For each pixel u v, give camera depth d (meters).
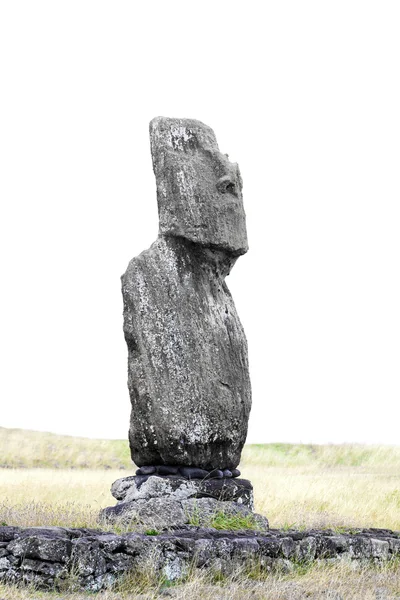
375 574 10.73
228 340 12.65
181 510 11.39
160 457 12.02
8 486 22.16
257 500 17.44
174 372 12.12
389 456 41.34
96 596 8.47
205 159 12.94
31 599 8.13
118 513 11.42
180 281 12.52
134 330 12.26
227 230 12.74
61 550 8.66
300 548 10.65
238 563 9.86
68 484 22.97
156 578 9.14
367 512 17.31
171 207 12.63
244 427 12.60
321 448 42.94
